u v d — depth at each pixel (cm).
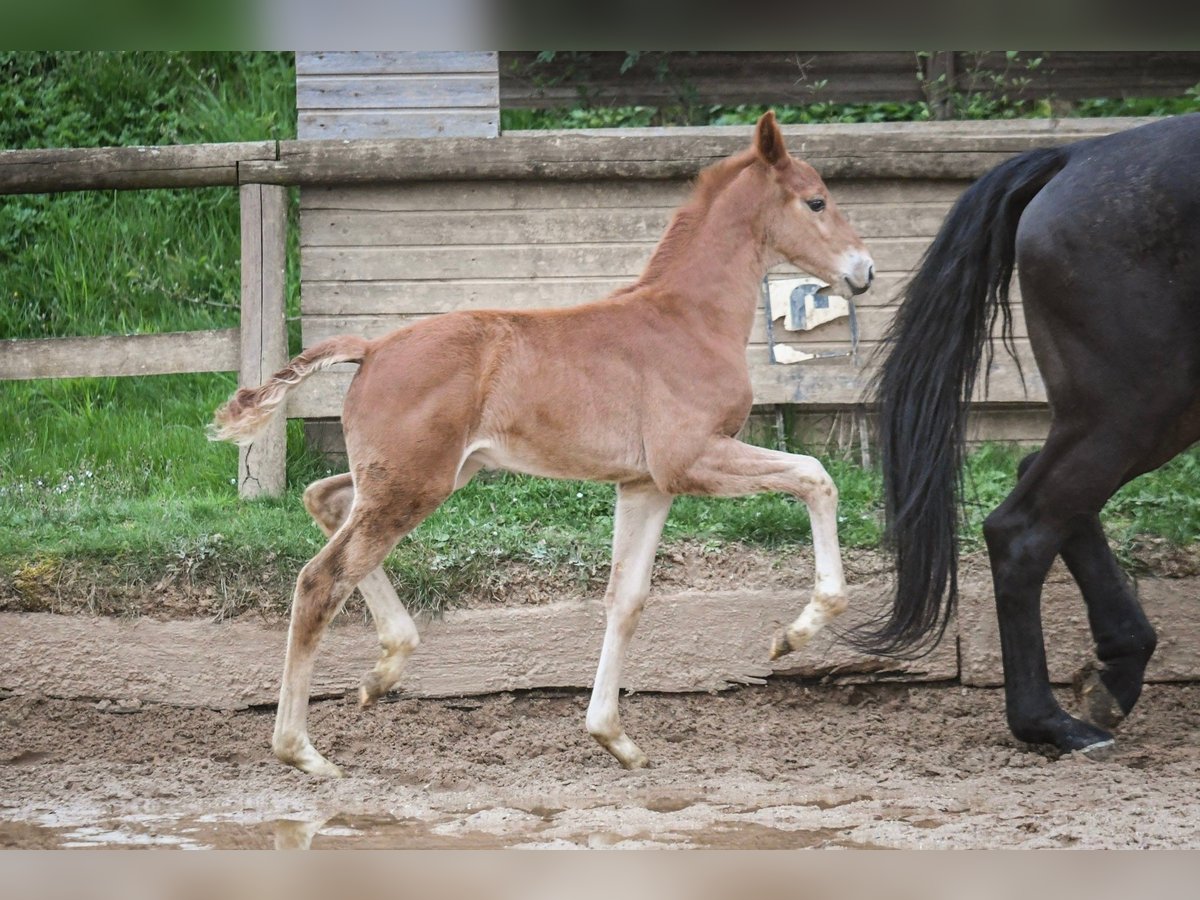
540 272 1025
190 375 1171
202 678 804
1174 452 650
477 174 1004
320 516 709
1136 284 625
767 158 732
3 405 1130
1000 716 793
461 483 712
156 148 984
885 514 695
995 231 684
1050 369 652
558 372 674
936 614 671
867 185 1029
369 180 1002
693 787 644
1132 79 1285
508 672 814
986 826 542
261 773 700
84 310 1245
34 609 807
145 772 709
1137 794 588
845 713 817
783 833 539
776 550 854
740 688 827
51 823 581
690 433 684
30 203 1302
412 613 814
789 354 1023
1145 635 689
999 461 1011
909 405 684
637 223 1027
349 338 679
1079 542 697
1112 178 637
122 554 822
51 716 789
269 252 982
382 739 775
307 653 666
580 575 829
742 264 726
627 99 1291
